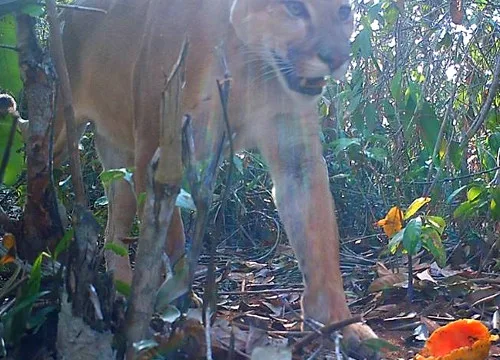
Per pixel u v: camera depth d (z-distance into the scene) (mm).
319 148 1248
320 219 1202
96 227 797
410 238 1275
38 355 883
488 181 1767
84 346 789
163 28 1325
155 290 754
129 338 756
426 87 1941
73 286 793
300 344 946
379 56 1990
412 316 1252
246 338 991
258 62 1238
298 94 1228
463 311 1286
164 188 721
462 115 1891
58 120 1529
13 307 856
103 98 1592
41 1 992
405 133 1812
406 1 1938
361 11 1939
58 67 829
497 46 1876
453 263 1681
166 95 694
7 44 1011
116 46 1527
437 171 1761
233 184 2025
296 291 1445
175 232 1232
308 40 1220
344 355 941
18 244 983
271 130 1264
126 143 1589
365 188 2057
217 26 1257
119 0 1571
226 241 2092
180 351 886
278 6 1220
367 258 1795
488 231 1692
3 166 789
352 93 1882
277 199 1257
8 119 981
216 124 1215
